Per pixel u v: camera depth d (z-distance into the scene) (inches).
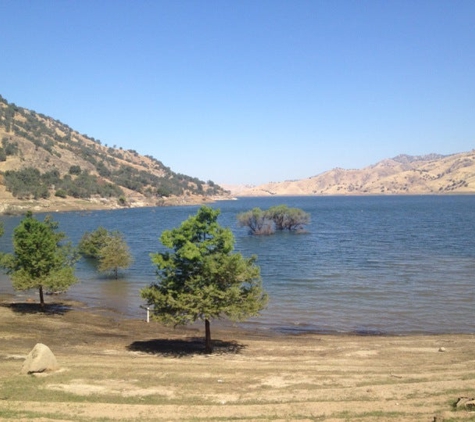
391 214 5689.0
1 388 595.2
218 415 510.0
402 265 1988.2
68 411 516.7
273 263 2143.2
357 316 1198.3
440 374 665.0
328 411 514.3
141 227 4284.0
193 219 859.4
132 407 533.0
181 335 1024.2
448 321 1133.7
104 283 1702.8
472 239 2893.7
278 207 3698.3
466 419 454.6
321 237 3284.9
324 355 837.2
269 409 526.3
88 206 7726.4
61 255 1277.1
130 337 993.5
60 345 893.8
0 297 1457.9
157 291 848.9
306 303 1343.5
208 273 832.9
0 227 1651.1
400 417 480.1
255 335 1031.6
